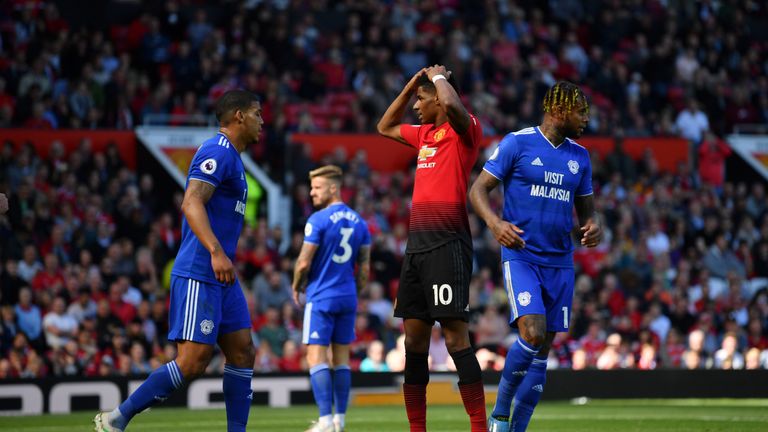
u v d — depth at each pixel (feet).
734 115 301.22
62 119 234.79
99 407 153.17
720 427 112.16
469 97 266.57
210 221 75.00
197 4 281.95
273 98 251.19
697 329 202.69
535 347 79.66
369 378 164.86
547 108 82.28
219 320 74.69
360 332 184.55
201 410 153.79
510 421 83.92
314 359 108.06
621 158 257.96
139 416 140.15
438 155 79.82
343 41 277.44
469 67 274.98
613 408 149.07
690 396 169.99
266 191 234.38
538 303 80.12
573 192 83.10
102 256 197.36
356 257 111.55
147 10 280.72
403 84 268.00
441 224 78.69
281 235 217.36
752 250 248.93
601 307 206.59
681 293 216.33
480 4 304.09
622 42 309.42
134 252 204.95
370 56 269.23
